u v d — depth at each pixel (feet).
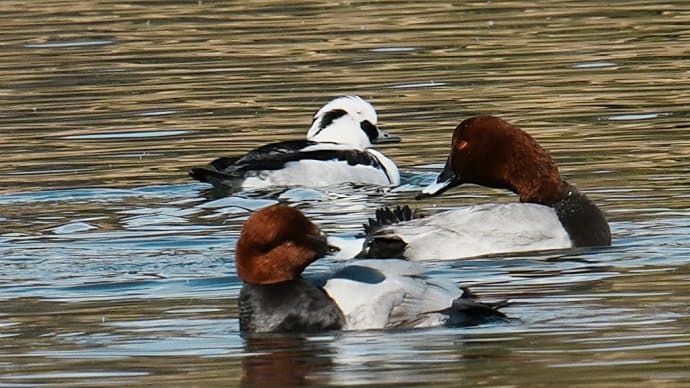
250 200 56.85
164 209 54.29
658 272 42.39
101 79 79.25
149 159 62.75
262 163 60.18
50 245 48.26
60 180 58.90
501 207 47.16
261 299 37.27
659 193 52.95
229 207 55.06
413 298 37.14
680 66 77.51
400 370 33.12
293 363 34.04
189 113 71.31
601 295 39.78
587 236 46.57
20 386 32.99
